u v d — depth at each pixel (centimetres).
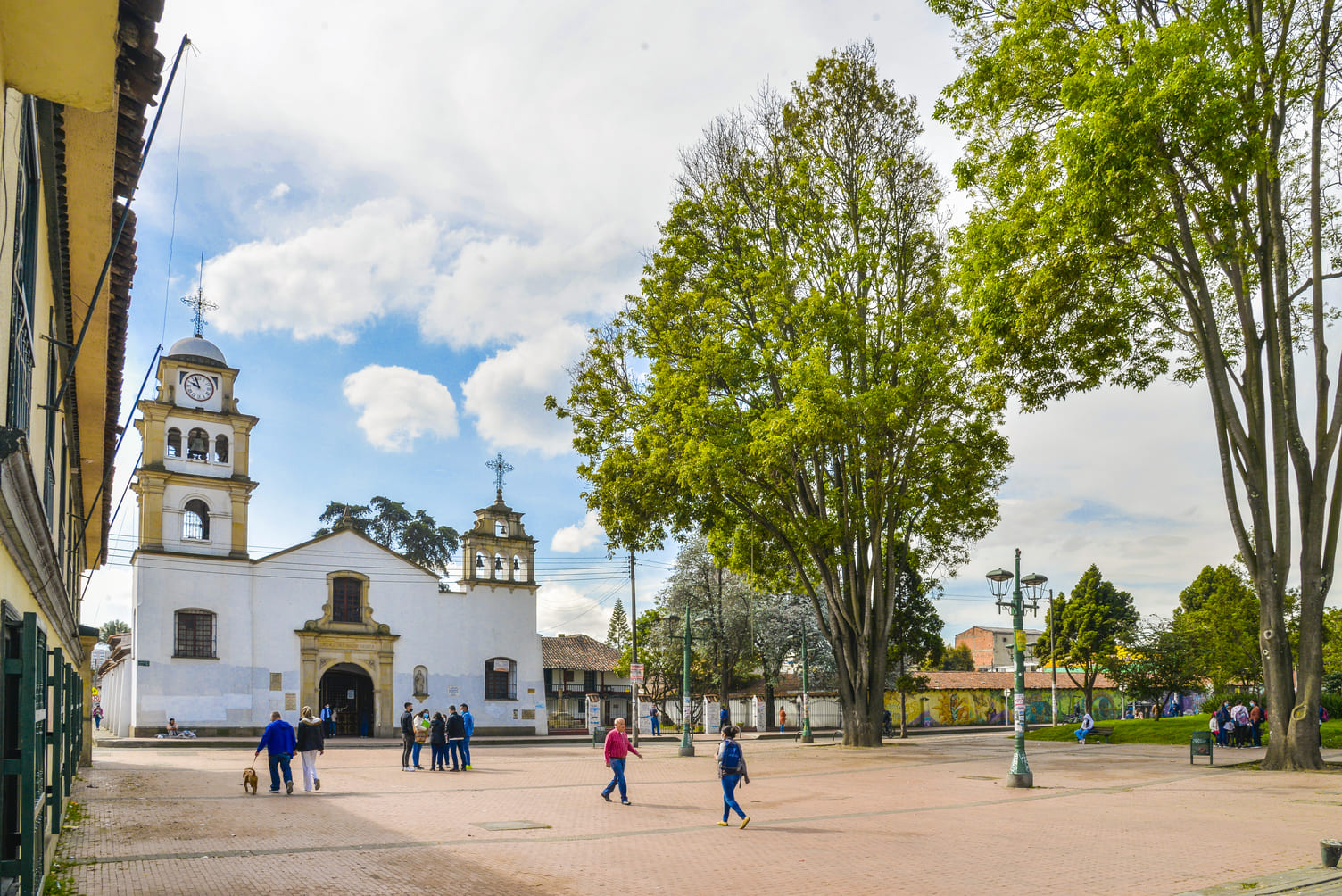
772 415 2795
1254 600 4475
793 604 5247
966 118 2442
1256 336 2327
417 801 1734
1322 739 2903
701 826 1406
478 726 4834
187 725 4003
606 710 6806
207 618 4156
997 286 2327
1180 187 2212
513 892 931
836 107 3173
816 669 5341
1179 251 2494
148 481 4094
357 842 1232
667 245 3177
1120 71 2014
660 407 3030
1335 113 2181
